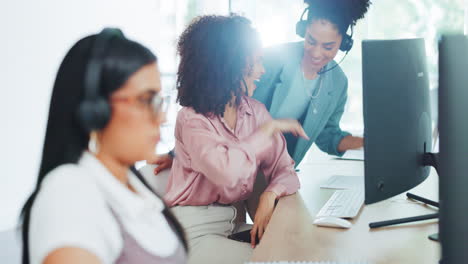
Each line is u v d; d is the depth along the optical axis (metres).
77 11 4.25
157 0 4.97
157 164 1.99
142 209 0.80
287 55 2.57
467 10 4.10
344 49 2.51
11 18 3.90
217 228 1.84
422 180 1.58
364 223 1.49
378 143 1.35
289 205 1.73
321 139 2.66
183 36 1.92
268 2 3.80
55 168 0.75
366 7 2.40
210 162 1.81
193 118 1.87
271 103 2.64
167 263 0.83
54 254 0.63
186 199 1.87
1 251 3.31
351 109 3.60
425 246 1.29
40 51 4.04
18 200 3.95
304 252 1.26
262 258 1.22
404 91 1.42
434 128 1.93
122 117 0.76
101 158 0.79
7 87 3.90
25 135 3.99
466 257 0.77
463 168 0.76
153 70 0.79
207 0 4.88
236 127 1.95
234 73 1.85
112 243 0.73
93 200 0.72
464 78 0.78
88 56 0.74
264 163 2.00
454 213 0.77
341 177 2.16
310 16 2.44
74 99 0.74
